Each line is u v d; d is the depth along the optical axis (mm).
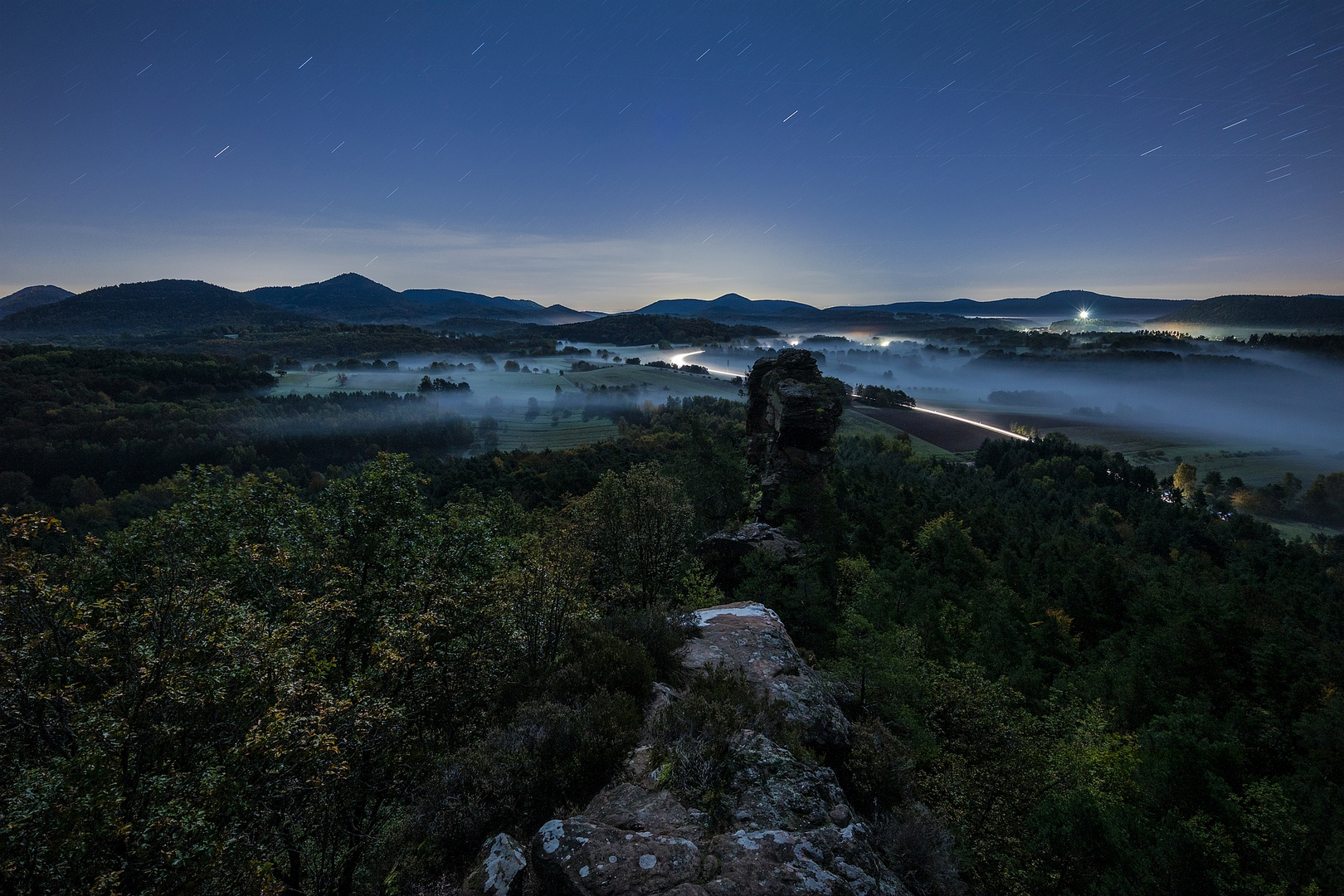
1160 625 51062
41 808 7086
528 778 10031
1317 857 21562
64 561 13227
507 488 105438
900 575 46688
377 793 10180
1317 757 33219
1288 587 79438
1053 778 20250
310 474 189000
